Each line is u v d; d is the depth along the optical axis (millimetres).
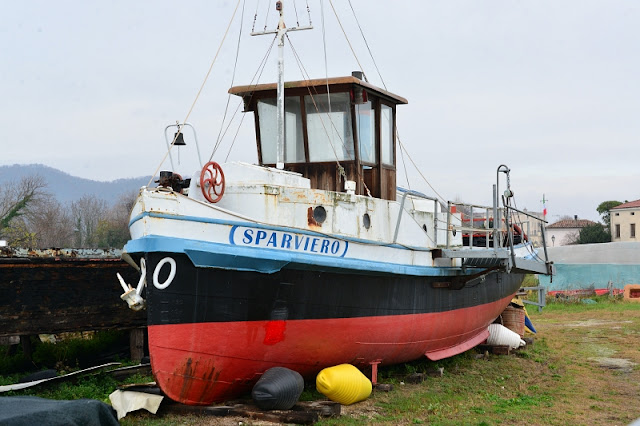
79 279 13891
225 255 9461
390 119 13844
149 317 9523
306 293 10391
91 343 15805
